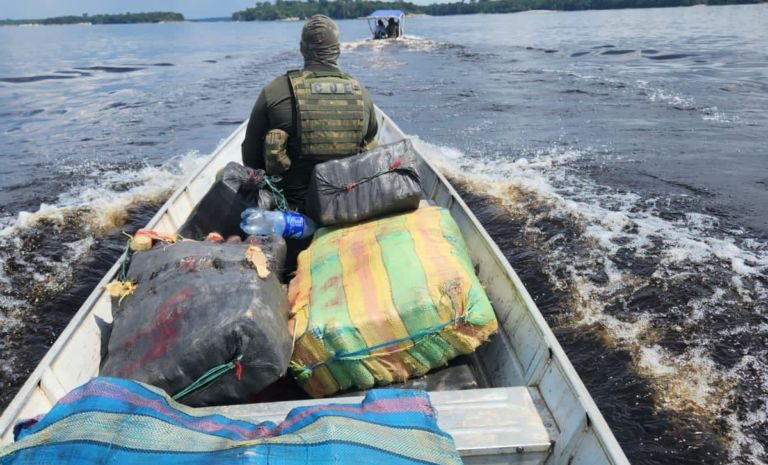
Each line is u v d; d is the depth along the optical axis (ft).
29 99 59.26
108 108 53.52
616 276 19.84
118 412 5.46
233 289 7.62
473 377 8.75
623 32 133.08
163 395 6.11
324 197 10.54
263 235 10.34
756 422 13.58
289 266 11.35
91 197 27.94
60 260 21.30
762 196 27.17
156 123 46.44
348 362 8.03
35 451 4.85
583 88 56.75
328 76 11.62
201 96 59.88
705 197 27.12
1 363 15.71
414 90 59.62
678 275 19.84
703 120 42.29
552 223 24.02
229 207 11.36
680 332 16.87
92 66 92.48
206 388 7.34
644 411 14.01
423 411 6.09
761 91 51.90
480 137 39.01
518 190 27.94
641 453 12.85
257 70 83.30
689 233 23.18
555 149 35.55
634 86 56.65
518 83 61.41
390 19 125.08
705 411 13.96
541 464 7.33
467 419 7.45
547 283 19.49
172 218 15.15
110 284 8.47
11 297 18.83
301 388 8.93
